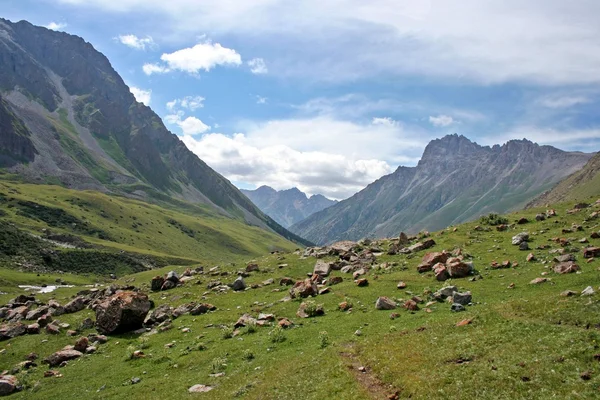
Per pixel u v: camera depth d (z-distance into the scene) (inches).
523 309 1245.1
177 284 2935.5
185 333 1823.3
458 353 1031.6
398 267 2377.0
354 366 1120.2
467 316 1309.1
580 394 733.9
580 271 1635.1
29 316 2415.1
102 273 7386.8
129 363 1567.4
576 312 1111.6
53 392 1376.7
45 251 7130.9
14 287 4884.4
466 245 2576.3
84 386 1395.2
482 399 799.7
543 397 756.0
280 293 2287.2
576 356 869.2
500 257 2176.4
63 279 5949.8
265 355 1380.4
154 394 1207.6
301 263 3056.1
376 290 1980.8
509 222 2967.5
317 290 2148.1
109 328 1985.7
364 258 2773.1
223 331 1722.4
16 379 1504.7
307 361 1214.9
